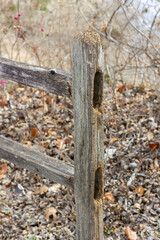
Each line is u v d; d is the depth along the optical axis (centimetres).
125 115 392
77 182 190
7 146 231
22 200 304
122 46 454
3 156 233
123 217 282
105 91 448
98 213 196
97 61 155
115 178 319
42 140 365
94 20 477
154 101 419
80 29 471
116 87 458
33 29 516
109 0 518
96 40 153
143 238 266
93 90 162
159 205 291
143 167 328
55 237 268
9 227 276
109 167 329
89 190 186
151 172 323
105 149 346
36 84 185
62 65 457
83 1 520
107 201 296
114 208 288
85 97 163
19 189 316
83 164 181
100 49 155
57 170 201
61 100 427
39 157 216
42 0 646
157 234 269
